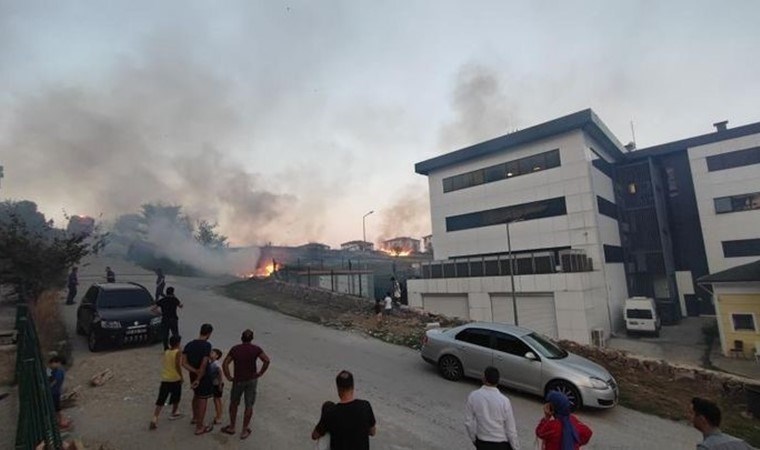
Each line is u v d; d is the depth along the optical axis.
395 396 9.12
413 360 12.24
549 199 32.41
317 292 24.11
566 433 4.54
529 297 28.58
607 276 30.47
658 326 29.70
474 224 37.34
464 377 10.44
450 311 33.19
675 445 7.18
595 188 31.66
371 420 4.13
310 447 6.44
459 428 7.48
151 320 12.31
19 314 8.34
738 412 8.89
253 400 6.79
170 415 7.44
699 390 10.09
